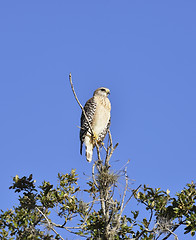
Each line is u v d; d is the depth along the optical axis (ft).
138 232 34.73
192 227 33.71
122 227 34.65
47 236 33.04
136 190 33.94
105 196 33.45
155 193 35.73
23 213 36.04
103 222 34.68
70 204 35.83
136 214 35.86
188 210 34.81
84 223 34.30
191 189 35.63
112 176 33.24
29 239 33.17
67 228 34.58
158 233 32.86
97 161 34.78
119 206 33.45
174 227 34.58
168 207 35.19
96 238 34.09
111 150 35.27
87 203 35.29
